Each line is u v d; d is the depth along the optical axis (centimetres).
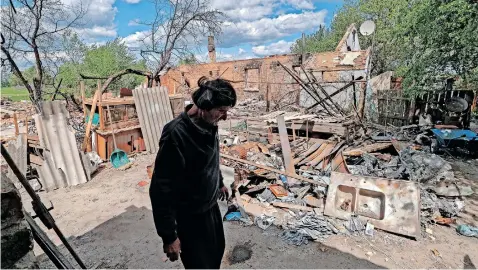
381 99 1030
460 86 1008
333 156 597
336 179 412
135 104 738
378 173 510
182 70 2050
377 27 1631
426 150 698
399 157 562
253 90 1770
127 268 295
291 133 789
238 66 1828
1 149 117
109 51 2078
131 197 479
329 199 395
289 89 1570
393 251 312
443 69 780
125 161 671
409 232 335
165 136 146
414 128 885
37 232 145
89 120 672
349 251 312
